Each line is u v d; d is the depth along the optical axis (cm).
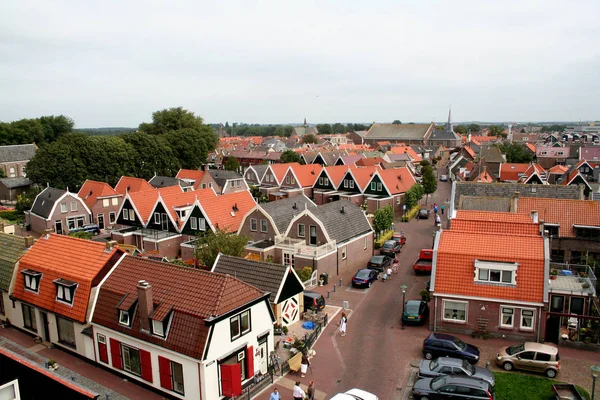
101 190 7188
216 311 2386
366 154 12706
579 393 2345
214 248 3956
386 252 5153
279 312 3216
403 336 3209
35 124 13862
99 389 2594
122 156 9250
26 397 2005
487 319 3152
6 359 2078
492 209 4716
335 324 3412
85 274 2977
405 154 14150
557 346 3031
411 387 2573
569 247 4344
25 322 3322
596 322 3064
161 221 5506
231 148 18400
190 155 11269
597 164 10994
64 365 2870
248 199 5725
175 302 2541
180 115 13012
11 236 3738
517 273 3125
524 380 2602
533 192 5100
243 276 3403
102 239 5575
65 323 3030
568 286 3272
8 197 9550
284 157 12750
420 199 8494
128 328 2630
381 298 3928
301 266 4350
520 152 13000
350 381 2648
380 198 7544
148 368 2573
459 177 11581
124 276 2894
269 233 4812
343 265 4672
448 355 2808
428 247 5631
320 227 4450
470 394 2314
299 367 2766
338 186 8312
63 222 6531
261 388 2583
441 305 3250
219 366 2405
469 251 3294
